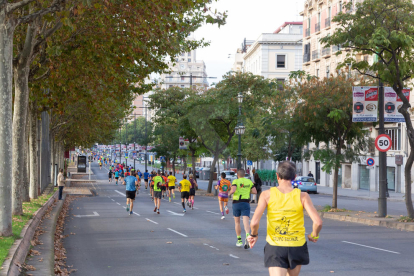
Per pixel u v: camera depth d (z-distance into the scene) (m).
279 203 5.33
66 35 17.38
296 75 26.38
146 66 19.98
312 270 9.29
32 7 14.59
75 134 55.91
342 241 13.41
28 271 7.80
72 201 33.06
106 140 61.31
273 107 27.39
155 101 46.38
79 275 8.98
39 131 30.20
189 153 50.69
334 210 22.66
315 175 60.47
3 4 10.90
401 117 19.59
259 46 79.50
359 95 19.94
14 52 18.72
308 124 22.89
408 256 10.89
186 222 18.91
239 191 12.16
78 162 91.75
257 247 12.30
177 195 41.66
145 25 15.27
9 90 11.15
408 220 17.55
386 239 13.87
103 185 60.03
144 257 10.88
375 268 9.48
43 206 19.33
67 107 36.25
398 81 17.61
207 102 36.66
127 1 15.05
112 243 13.09
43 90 21.70
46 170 41.22
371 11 17.69
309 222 18.95
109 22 16.84
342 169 53.91
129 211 24.67
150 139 57.72
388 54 18.44
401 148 42.84
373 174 47.91
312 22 59.06
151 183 34.97
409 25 17.47
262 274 8.97
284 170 5.45
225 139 36.31
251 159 58.44
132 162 145.00
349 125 23.14
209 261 10.34
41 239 11.70
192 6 14.24
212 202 32.62
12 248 8.64
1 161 10.75
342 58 50.50
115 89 20.70
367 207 27.73
